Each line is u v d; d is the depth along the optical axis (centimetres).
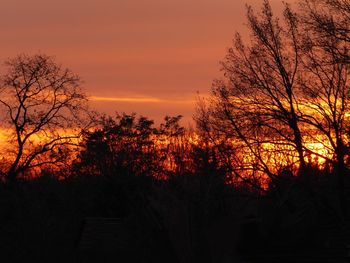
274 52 5112
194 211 3572
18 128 7081
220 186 4469
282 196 3738
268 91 5103
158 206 4062
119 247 4934
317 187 4397
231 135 5053
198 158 4916
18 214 5394
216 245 2755
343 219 3170
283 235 2712
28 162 7044
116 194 6091
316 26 5009
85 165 6675
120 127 6950
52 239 5338
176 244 3531
